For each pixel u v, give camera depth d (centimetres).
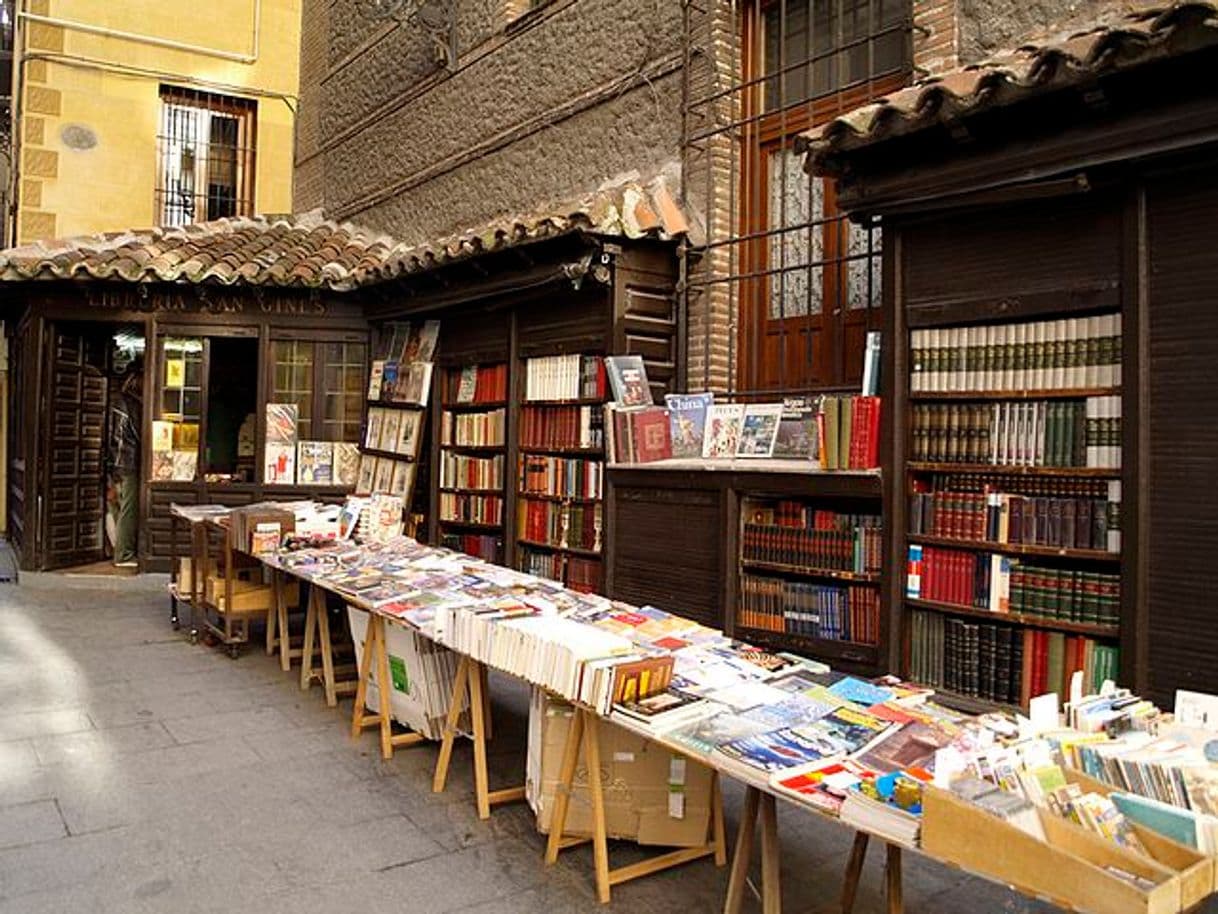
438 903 300
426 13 876
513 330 695
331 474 902
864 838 290
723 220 614
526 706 517
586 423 619
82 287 869
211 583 616
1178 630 334
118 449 960
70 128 1118
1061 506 374
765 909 266
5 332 1115
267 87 1227
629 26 682
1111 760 214
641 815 333
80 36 1121
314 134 1173
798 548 478
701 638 360
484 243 639
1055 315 380
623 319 595
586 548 620
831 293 561
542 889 311
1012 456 391
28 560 892
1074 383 373
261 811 367
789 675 322
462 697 390
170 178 1193
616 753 332
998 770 208
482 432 741
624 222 579
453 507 775
